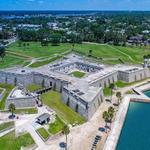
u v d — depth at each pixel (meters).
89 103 116.75
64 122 113.88
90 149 95.06
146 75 184.50
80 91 133.12
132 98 143.25
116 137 103.25
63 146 96.38
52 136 101.88
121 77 174.62
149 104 139.12
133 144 101.00
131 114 126.69
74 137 102.88
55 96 146.38
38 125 108.69
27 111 122.00
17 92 135.38
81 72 190.38
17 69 174.00
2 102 130.62
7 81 163.88
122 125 113.56
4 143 95.12
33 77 165.88
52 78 155.50
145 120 120.56
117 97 140.62
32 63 198.38
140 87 163.50
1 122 110.38
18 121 111.81
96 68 185.38
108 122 115.62
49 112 121.62
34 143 96.69
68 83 145.50
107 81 163.62
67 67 192.12
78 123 114.44
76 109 125.81
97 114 123.88
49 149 94.06
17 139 97.81
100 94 137.12
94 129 109.50
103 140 101.25
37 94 142.00
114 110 127.81
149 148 98.38
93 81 150.75
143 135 107.50
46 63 198.88
